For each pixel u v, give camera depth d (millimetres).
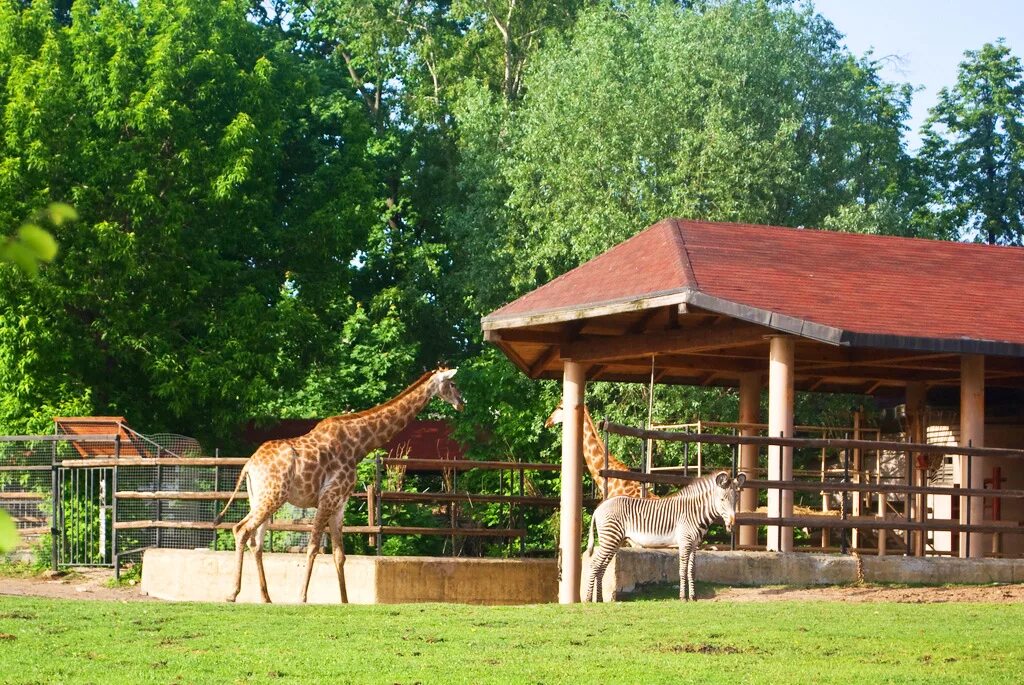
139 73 29172
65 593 18500
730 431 30531
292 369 30297
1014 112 45312
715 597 13812
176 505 20781
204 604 13102
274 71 32344
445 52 43719
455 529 18266
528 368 20281
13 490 22562
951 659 9727
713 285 15258
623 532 13961
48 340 26406
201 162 29047
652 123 32656
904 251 18719
